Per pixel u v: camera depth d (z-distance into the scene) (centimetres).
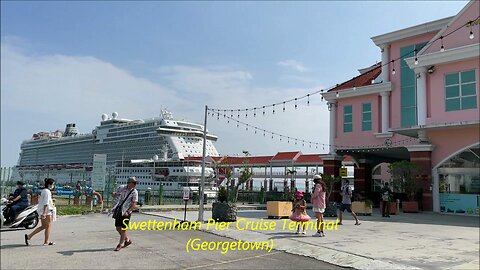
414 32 2725
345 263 891
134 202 1023
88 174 6869
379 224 1658
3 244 1080
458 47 2228
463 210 2169
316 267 853
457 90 2256
